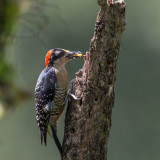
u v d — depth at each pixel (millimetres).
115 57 9984
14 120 30812
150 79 33156
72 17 32438
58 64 12867
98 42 9859
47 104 12688
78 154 10484
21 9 6246
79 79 10516
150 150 30500
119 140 31016
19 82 6355
